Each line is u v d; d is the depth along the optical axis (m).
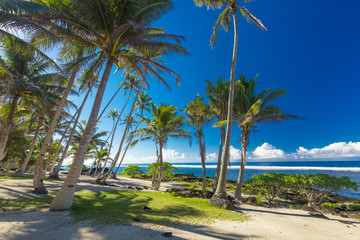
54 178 17.06
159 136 17.86
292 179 11.89
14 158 26.19
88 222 5.16
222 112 15.78
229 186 25.16
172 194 12.13
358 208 10.91
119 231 4.59
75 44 8.09
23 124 20.75
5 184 10.83
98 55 9.64
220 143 15.62
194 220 6.20
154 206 8.09
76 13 7.38
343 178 11.51
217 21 12.95
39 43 8.56
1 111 17.05
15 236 3.86
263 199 14.82
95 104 7.38
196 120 17.45
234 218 6.91
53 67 9.45
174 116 18.48
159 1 7.94
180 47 8.62
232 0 11.74
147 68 9.68
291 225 6.31
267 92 15.31
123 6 7.71
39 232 4.20
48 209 6.27
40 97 13.36
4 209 5.91
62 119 18.44
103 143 31.22
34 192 9.22
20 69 13.16
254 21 12.23
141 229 4.84
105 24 7.73
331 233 5.54
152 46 8.23
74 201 8.07
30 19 6.66
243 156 14.36
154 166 29.69
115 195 10.65
